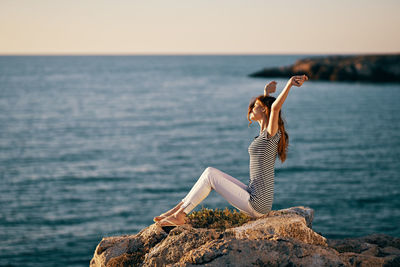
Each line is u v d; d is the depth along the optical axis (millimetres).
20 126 50781
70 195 24031
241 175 28250
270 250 3762
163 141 41562
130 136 44719
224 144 39594
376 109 64312
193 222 4773
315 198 22078
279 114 4320
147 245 4629
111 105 74000
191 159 33312
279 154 4414
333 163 30250
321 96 86688
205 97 88312
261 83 125750
